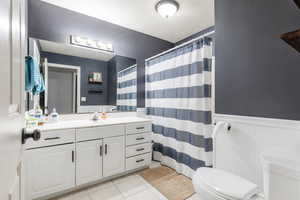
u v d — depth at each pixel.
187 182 1.90
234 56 1.42
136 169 2.17
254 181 1.27
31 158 1.43
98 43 2.32
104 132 1.85
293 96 1.07
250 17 1.31
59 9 2.05
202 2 1.94
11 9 0.47
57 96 2.06
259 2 1.25
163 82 2.43
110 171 1.89
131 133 2.08
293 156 0.91
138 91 2.78
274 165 0.80
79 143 1.68
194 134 1.91
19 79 0.60
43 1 1.95
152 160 2.60
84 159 1.71
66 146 1.60
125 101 2.63
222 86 1.52
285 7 1.11
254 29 1.28
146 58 2.86
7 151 0.41
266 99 1.21
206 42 1.81
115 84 2.53
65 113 2.11
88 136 1.74
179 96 2.13
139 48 2.77
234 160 1.41
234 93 1.42
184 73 2.07
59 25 2.05
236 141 1.40
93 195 1.64
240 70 1.38
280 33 1.13
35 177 1.45
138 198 1.60
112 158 1.91
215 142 1.53
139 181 1.92
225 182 1.12
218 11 1.56
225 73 1.50
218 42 1.56
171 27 2.61
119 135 1.97
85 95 2.27
